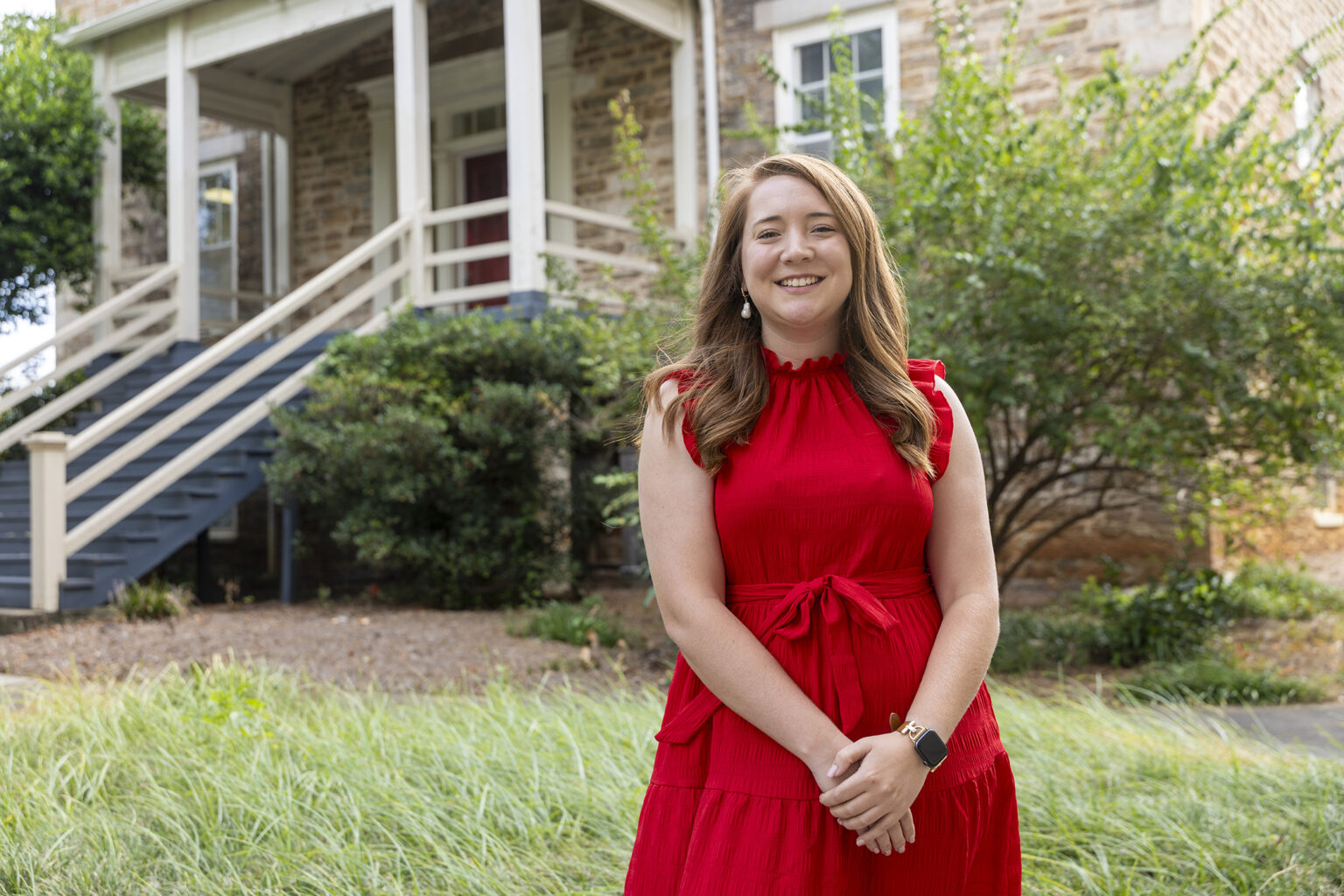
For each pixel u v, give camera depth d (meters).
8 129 11.01
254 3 10.27
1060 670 5.77
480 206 9.23
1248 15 9.74
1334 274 6.27
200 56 10.69
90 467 9.39
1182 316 6.32
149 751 3.82
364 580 11.64
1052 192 6.44
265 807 3.14
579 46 11.50
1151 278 6.28
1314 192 6.50
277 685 5.17
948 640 1.58
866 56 10.21
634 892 1.61
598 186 11.38
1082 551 9.01
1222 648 6.72
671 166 10.98
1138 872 2.74
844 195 1.67
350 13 9.79
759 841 1.51
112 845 2.86
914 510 1.60
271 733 3.95
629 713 4.24
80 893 2.67
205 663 6.10
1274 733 4.85
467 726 4.05
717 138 10.60
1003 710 4.21
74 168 11.23
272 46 11.76
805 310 1.63
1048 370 6.51
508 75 8.92
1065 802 3.13
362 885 2.73
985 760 1.64
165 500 8.75
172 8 10.56
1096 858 2.80
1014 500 9.20
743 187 1.74
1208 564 8.53
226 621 7.46
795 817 1.51
